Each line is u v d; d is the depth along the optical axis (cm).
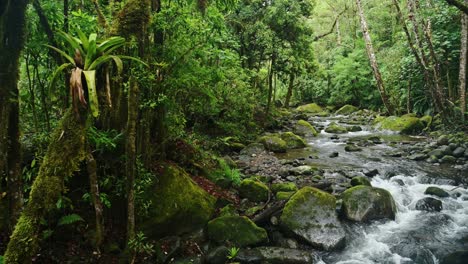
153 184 488
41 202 294
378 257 482
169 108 532
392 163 893
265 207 574
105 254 404
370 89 2184
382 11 2423
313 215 535
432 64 1305
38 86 455
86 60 295
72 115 306
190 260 439
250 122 1223
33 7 380
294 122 1630
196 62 538
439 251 491
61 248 393
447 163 874
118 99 426
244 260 444
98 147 413
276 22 1329
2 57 263
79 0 484
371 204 571
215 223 495
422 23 1316
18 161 347
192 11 551
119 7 457
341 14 2995
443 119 1252
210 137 955
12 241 287
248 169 816
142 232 439
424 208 623
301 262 448
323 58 2927
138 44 408
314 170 807
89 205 436
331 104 2500
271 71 1397
